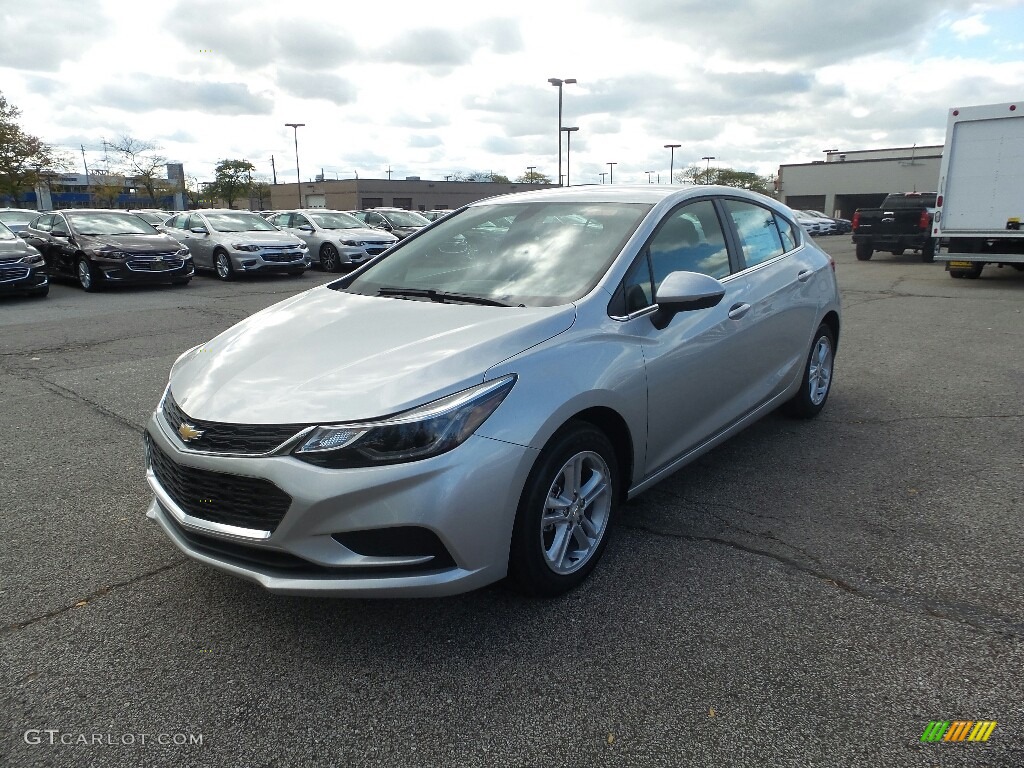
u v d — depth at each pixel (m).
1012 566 3.23
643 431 3.37
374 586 2.56
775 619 2.88
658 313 3.46
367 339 3.05
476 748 2.25
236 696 2.50
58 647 2.77
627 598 3.04
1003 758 2.16
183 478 2.79
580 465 3.05
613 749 2.23
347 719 2.38
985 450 4.65
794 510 3.84
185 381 3.09
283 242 15.91
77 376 6.80
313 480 2.50
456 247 4.02
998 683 2.48
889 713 2.35
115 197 56.50
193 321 9.98
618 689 2.50
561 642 2.76
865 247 19.95
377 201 74.38
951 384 6.22
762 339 4.30
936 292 12.45
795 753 2.20
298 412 2.60
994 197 12.95
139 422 5.41
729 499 3.99
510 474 2.69
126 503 4.03
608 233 3.65
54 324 9.74
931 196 18.97
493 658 2.67
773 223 4.87
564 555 3.03
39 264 12.27
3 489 4.21
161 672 2.62
